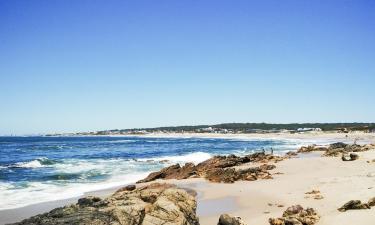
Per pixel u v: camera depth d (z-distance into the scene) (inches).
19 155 2559.1
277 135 6299.2
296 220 541.6
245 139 5103.3
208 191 979.3
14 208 803.4
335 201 669.9
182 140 5251.0
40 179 1247.5
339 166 1304.1
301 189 861.2
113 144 4195.4
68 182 1189.1
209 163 1533.0
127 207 496.4
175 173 1337.4
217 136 6963.6
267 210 704.4
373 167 1203.2
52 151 2977.4
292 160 1615.4
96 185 1136.2
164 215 490.6
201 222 653.3
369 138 4407.0
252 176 1139.9
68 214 490.0
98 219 459.5
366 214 544.4
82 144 4293.8
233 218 554.3
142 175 1380.4
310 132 6614.2
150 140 5497.1
